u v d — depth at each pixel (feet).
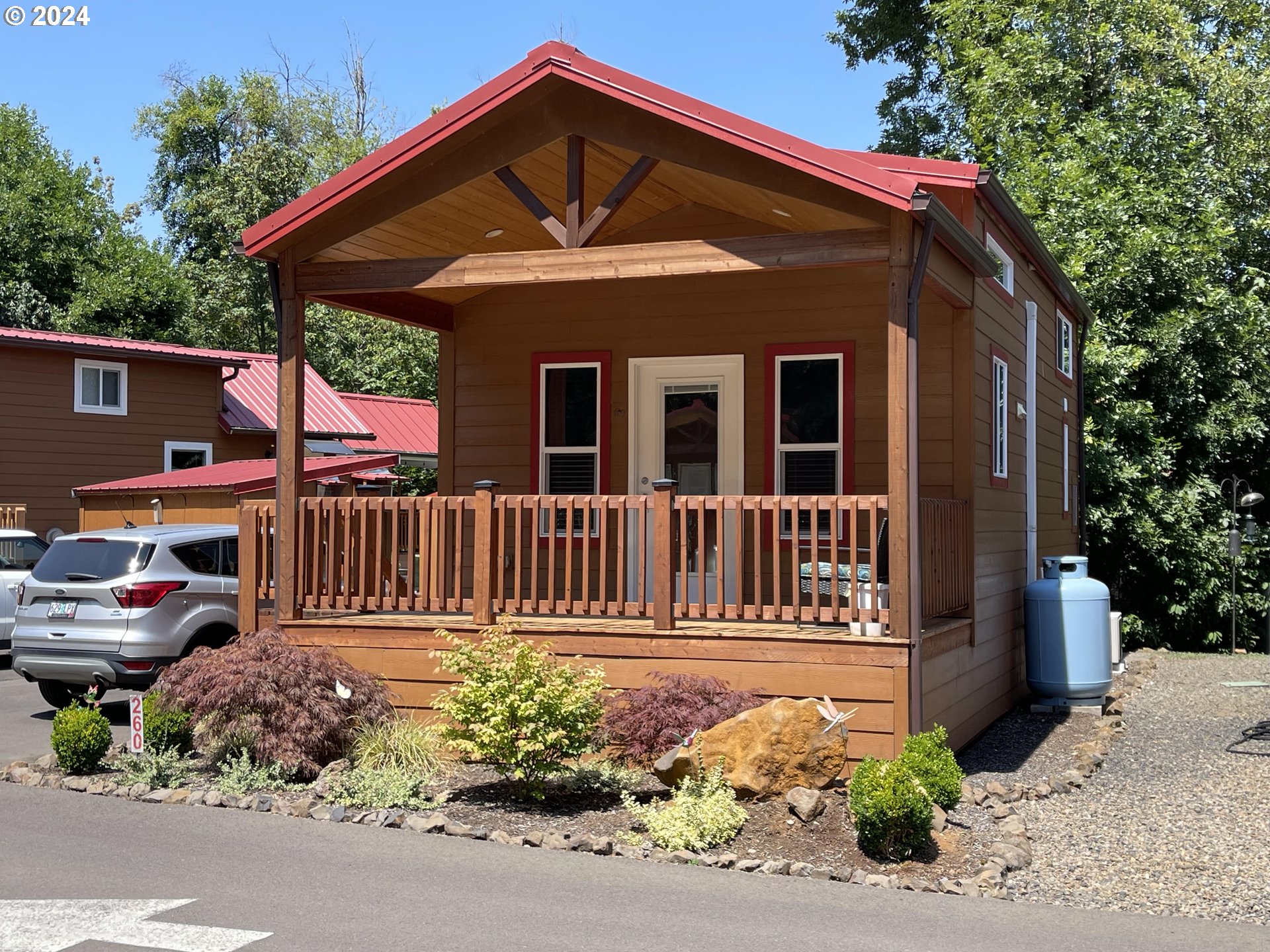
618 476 37.24
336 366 113.39
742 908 17.49
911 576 25.82
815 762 23.17
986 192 31.60
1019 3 76.59
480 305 38.88
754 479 35.68
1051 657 37.09
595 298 37.68
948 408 32.89
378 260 30.04
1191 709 38.86
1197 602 64.23
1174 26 72.33
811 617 27.04
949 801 22.06
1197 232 65.31
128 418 70.85
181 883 18.51
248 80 130.41
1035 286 42.88
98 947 15.46
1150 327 61.98
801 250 26.32
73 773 26.45
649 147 27.50
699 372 36.63
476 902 17.65
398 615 32.12
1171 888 18.93
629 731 25.27
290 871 19.22
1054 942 16.14
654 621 27.99
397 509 30.50
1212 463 68.39
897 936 16.29
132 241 126.00
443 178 29.35
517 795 24.30
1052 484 47.06
